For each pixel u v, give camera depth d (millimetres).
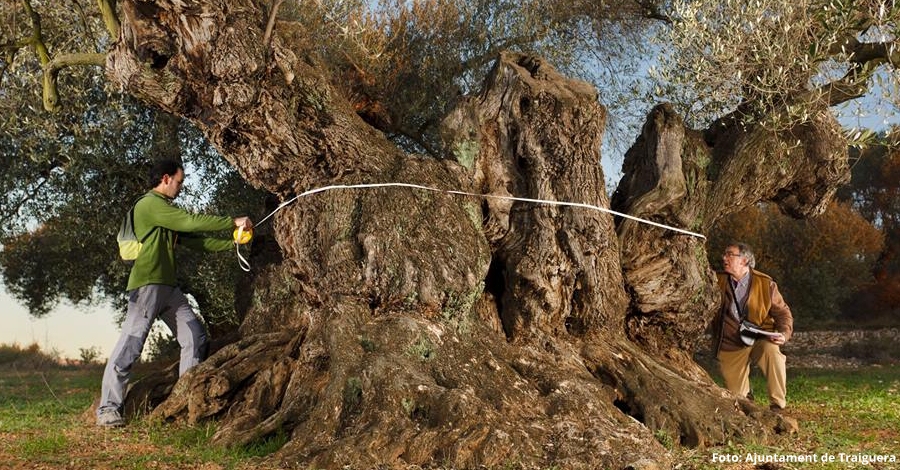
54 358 18906
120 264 13180
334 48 10805
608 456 5426
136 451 5945
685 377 7719
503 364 6762
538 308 7383
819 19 7836
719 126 9281
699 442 6621
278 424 6383
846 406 9289
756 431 6844
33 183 13016
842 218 30781
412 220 6926
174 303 7773
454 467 5395
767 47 7773
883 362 19391
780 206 9922
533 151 7570
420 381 6121
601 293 7590
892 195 34938
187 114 7246
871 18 7301
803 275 29219
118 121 12289
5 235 13195
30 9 9539
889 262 33625
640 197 8375
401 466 5426
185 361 7742
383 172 7176
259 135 7082
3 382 12406
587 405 6312
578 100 7598
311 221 7121
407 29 12547
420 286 6738
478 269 6984
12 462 5387
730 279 8320
